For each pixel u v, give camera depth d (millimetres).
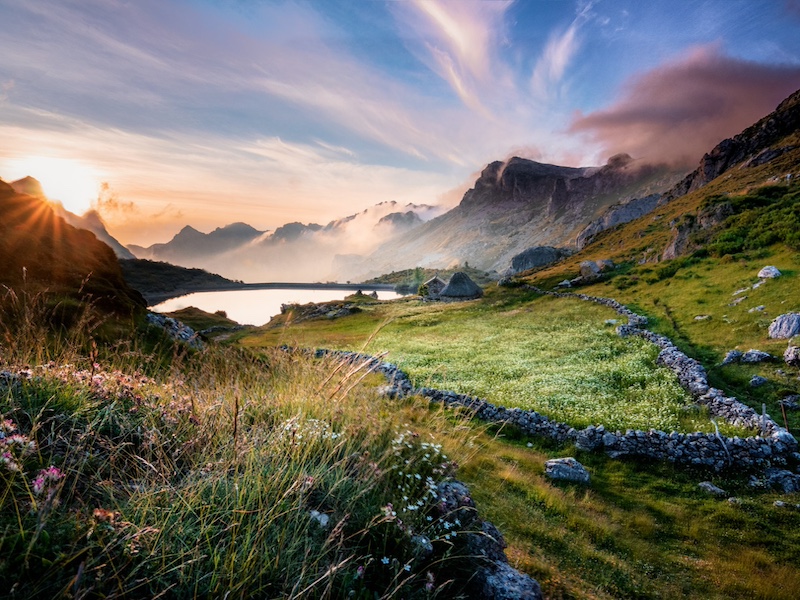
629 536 11898
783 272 35219
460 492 6680
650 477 15844
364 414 7668
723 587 9805
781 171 88188
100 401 5527
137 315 23125
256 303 196750
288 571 3910
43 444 4523
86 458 4293
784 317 26516
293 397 7758
